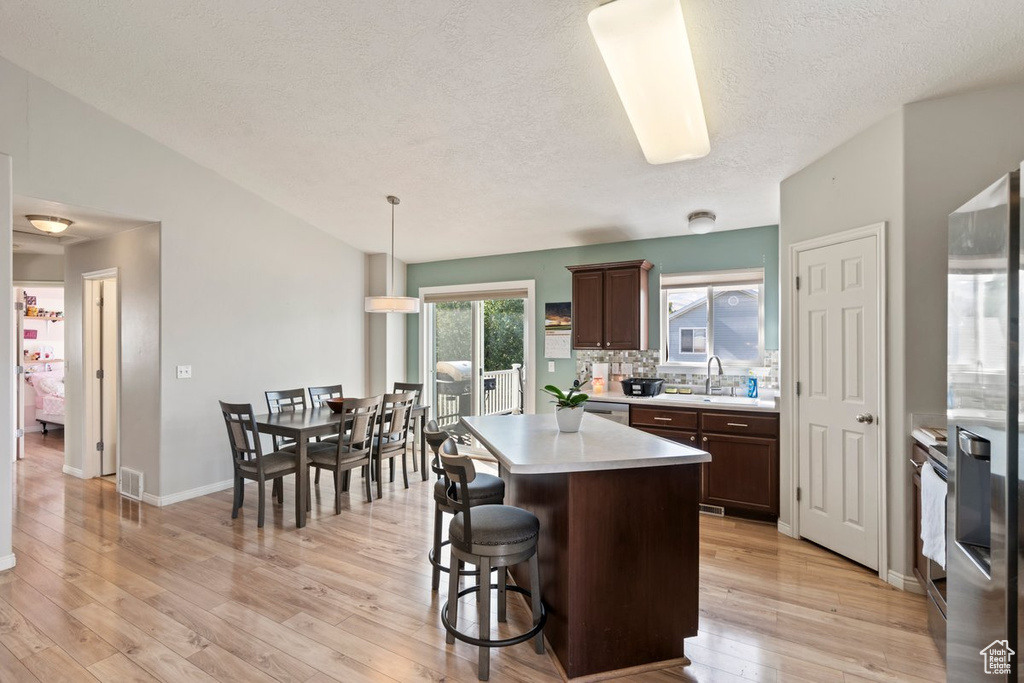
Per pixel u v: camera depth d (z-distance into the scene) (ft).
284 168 14.25
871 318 9.82
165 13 8.89
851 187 10.25
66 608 8.46
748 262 15.08
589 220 15.51
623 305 15.49
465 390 20.76
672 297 16.19
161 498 13.69
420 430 19.31
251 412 12.17
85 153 11.93
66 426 16.93
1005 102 8.48
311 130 12.10
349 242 19.57
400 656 7.25
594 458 6.87
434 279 20.98
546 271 18.44
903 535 9.19
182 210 14.02
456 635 6.87
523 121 10.88
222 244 15.08
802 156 11.03
